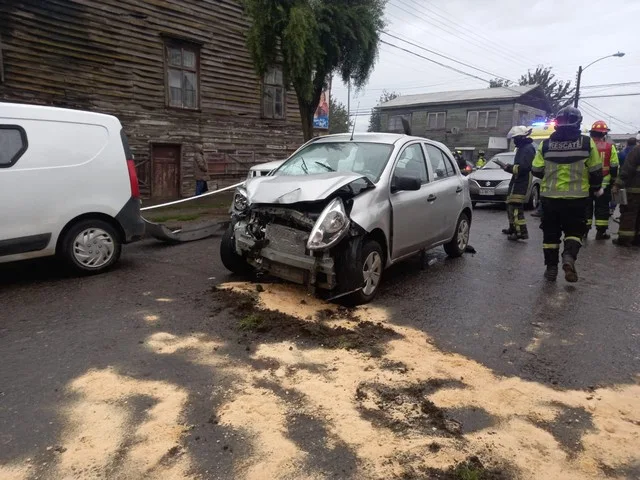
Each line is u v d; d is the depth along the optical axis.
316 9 11.53
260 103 17.03
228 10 15.62
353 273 4.54
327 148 5.87
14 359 3.52
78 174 5.45
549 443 2.71
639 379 3.53
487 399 3.14
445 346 3.95
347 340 3.92
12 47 11.20
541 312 4.85
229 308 4.58
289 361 3.54
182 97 14.86
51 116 5.34
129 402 2.97
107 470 2.39
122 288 5.19
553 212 5.80
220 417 2.83
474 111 38.38
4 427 2.72
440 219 6.24
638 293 5.57
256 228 4.95
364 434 2.71
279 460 2.48
